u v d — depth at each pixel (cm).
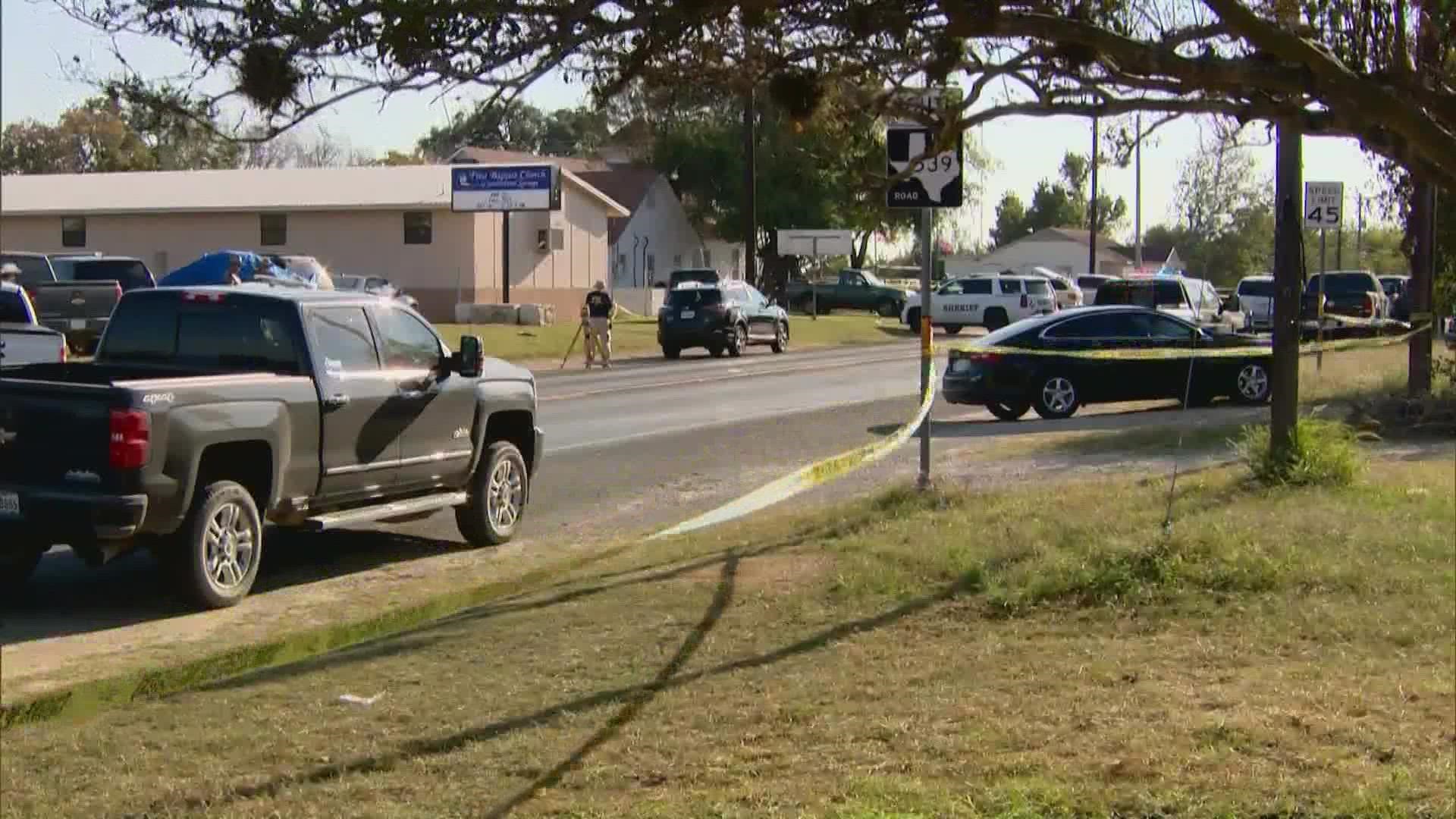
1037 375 2100
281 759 630
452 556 1149
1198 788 572
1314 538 976
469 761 623
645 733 652
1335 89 394
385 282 4425
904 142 961
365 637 638
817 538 1053
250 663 605
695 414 2208
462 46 375
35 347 1445
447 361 1152
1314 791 567
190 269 3497
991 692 698
